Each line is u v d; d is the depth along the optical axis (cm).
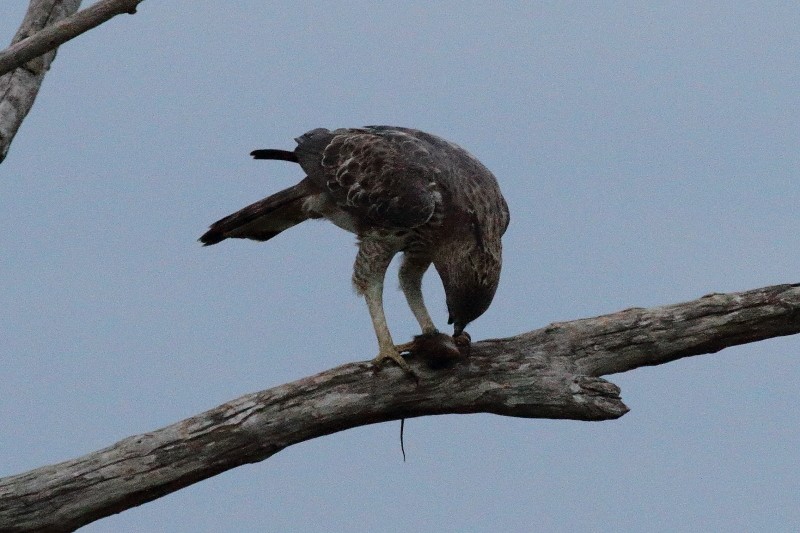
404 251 1330
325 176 1326
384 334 1180
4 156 1281
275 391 1138
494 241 1234
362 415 1154
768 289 1177
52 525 1102
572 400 1145
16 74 1305
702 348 1187
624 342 1180
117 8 1009
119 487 1103
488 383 1160
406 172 1271
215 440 1115
